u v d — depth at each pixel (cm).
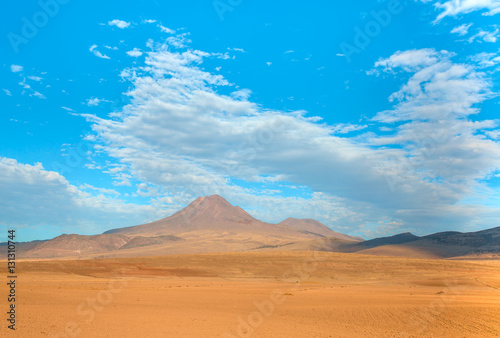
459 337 2216
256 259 11931
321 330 2439
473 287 6819
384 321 2817
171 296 4500
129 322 2550
